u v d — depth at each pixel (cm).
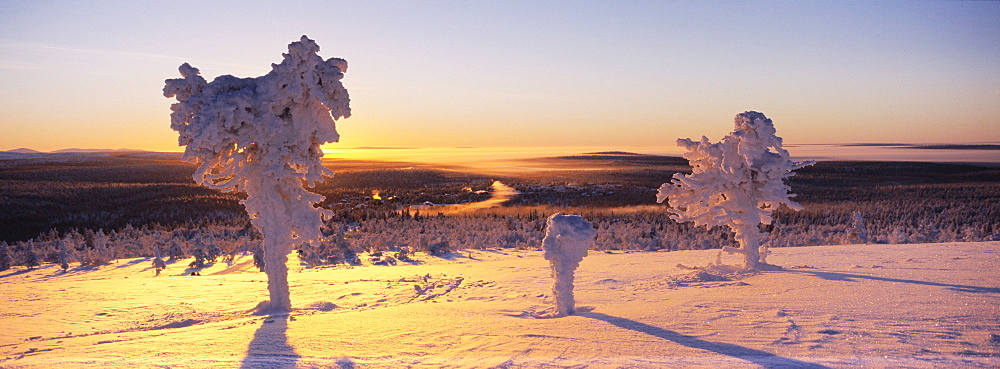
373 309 1485
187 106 1455
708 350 776
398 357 816
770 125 1756
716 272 1795
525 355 791
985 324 830
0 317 1445
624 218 7506
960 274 1362
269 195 1561
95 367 825
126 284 2180
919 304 988
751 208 1816
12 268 3103
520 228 5947
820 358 709
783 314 979
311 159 1611
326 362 801
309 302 1706
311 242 1652
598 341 856
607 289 1638
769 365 688
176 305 1639
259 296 1811
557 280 1192
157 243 4338
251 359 836
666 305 1173
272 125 1491
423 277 2292
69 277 2650
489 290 1850
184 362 834
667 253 2886
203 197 11512
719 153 1816
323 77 1532
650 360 734
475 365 750
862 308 984
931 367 654
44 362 873
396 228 6081
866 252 2150
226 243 4134
